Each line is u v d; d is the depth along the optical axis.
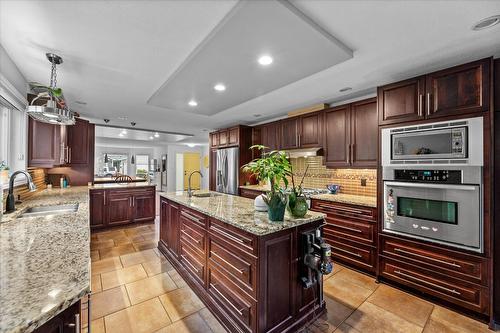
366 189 3.21
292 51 1.78
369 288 2.34
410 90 2.24
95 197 4.16
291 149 3.95
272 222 1.70
